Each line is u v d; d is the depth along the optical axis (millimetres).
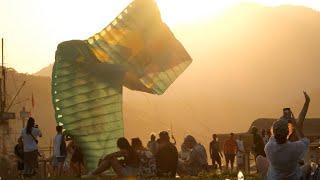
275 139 12070
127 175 19203
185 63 28031
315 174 12641
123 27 27016
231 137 36969
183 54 27828
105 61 26734
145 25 27125
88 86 26703
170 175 22953
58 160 26906
